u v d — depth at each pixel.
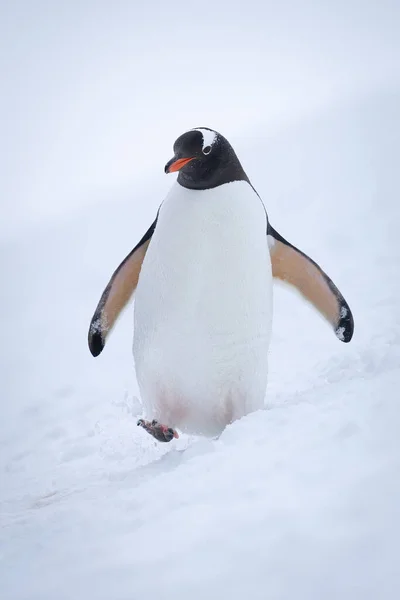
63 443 27.05
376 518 9.91
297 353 31.17
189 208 18.91
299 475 11.89
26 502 17.62
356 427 12.96
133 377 34.22
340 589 8.72
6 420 31.69
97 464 23.59
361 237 43.12
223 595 9.20
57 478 22.78
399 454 11.57
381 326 31.00
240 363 19.48
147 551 10.92
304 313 36.41
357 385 15.88
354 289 36.03
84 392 33.06
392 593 8.45
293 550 9.72
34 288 53.34
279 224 48.56
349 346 30.11
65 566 11.27
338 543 9.58
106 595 9.99
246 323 19.27
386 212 46.34
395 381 15.16
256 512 11.08
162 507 12.50
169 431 19.72
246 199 19.11
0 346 43.12
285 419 14.77
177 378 19.75
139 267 21.12
